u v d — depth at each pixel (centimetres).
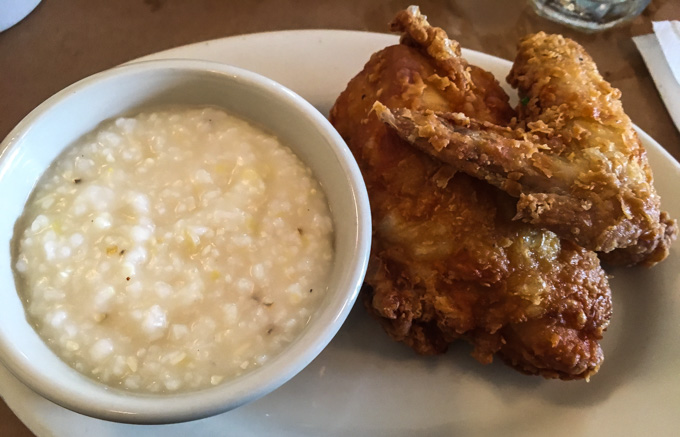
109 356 15
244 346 16
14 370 13
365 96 22
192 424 18
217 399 13
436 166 20
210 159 18
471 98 22
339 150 18
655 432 19
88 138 18
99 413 13
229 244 17
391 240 20
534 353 19
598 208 19
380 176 20
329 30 26
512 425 20
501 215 20
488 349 20
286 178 18
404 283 20
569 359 19
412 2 32
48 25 29
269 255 17
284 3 31
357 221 17
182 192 18
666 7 34
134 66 18
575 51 23
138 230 16
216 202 17
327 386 20
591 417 20
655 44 30
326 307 16
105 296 15
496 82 24
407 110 20
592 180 19
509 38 32
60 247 16
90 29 29
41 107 17
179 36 29
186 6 30
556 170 19
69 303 15
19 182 16
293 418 19
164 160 18
